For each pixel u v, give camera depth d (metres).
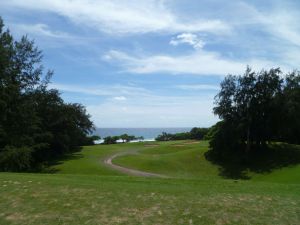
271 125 60.72
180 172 53.31
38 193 13.41
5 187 14.33
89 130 78.62
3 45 40.06
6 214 11.39
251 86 60.09
